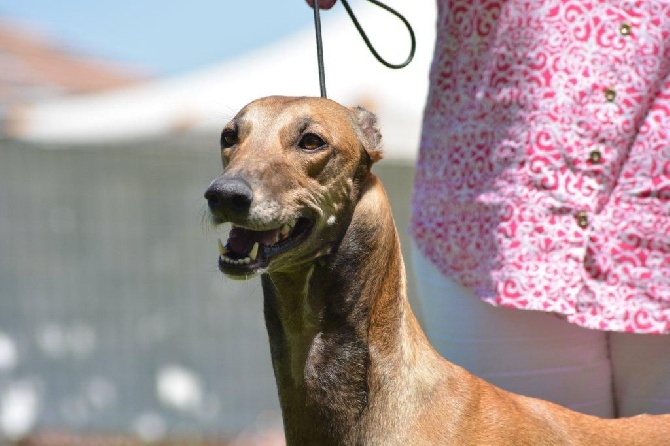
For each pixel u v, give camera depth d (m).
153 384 23.09
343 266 7.48
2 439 22.62
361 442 7.41
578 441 7.75
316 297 7.46
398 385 7.44
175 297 23.22
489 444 7.38
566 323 8.27
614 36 7.97
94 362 23.06
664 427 7.98
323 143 7.46
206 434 23.03
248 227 7.09
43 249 22.89
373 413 7.40
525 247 7.99
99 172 23.06
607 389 8.52
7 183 22.69
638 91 7.96
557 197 7.95
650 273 7.93
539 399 8.06
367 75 22.53
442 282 8.62
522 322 8.27
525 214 8.01
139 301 23.17
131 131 23.86
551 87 8.01
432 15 23.25
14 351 22.75
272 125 7.53
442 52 8.65
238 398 23.23
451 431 7.36
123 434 22.98
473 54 8.39
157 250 23.22
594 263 7.96
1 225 22.66
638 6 7.98
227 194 6.99
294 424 7.61
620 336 8.34
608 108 7.93
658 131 7.95
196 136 23.30
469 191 8.32
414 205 8.94
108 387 23.06
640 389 8.39
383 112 21.94
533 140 8.02
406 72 22.53
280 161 7.34
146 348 23.16
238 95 23.48
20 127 24.69
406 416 7.39
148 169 23.16
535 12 8.08
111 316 23.09
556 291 7.92
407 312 7.65
